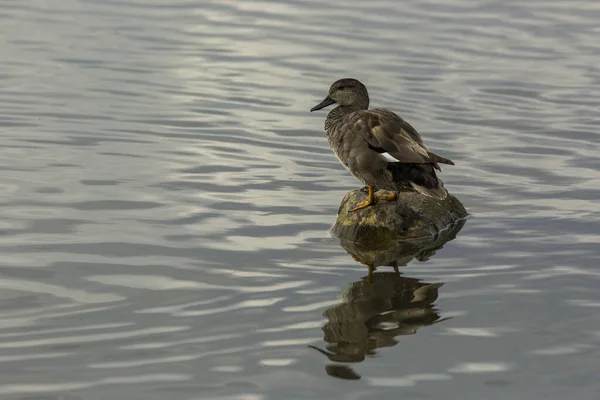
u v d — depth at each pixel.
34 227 13.16
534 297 10.98
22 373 9.12
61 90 19.41
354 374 9.16
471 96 20.00
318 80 20.61
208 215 13.82
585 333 9.98
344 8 25.91
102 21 24.27
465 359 9.46
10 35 22.77
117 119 18.02
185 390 8.84
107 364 9.32
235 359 9.45
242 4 26.25
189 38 23.19
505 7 26.20
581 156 16.88
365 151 13.05
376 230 13.24
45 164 15.66
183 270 11.80
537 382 8.98
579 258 12.28
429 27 24.45
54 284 11.32
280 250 12.61
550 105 19.61
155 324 10.23
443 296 11.09
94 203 14.11
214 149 16.77
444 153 17.00
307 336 9.97
